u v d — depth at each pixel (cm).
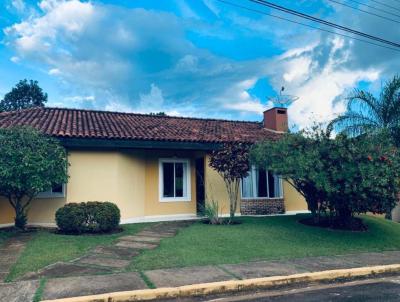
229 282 663
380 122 1667
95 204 1147
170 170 1574
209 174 1520
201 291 639
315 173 1094
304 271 754
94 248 923
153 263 788
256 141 1489
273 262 828
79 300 570
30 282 654
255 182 1616
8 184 1039
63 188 1294
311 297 630
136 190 1451
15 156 1041
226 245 973
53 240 995
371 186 1025
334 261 855
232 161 1302
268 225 1265
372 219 1440
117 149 1371
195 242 996
